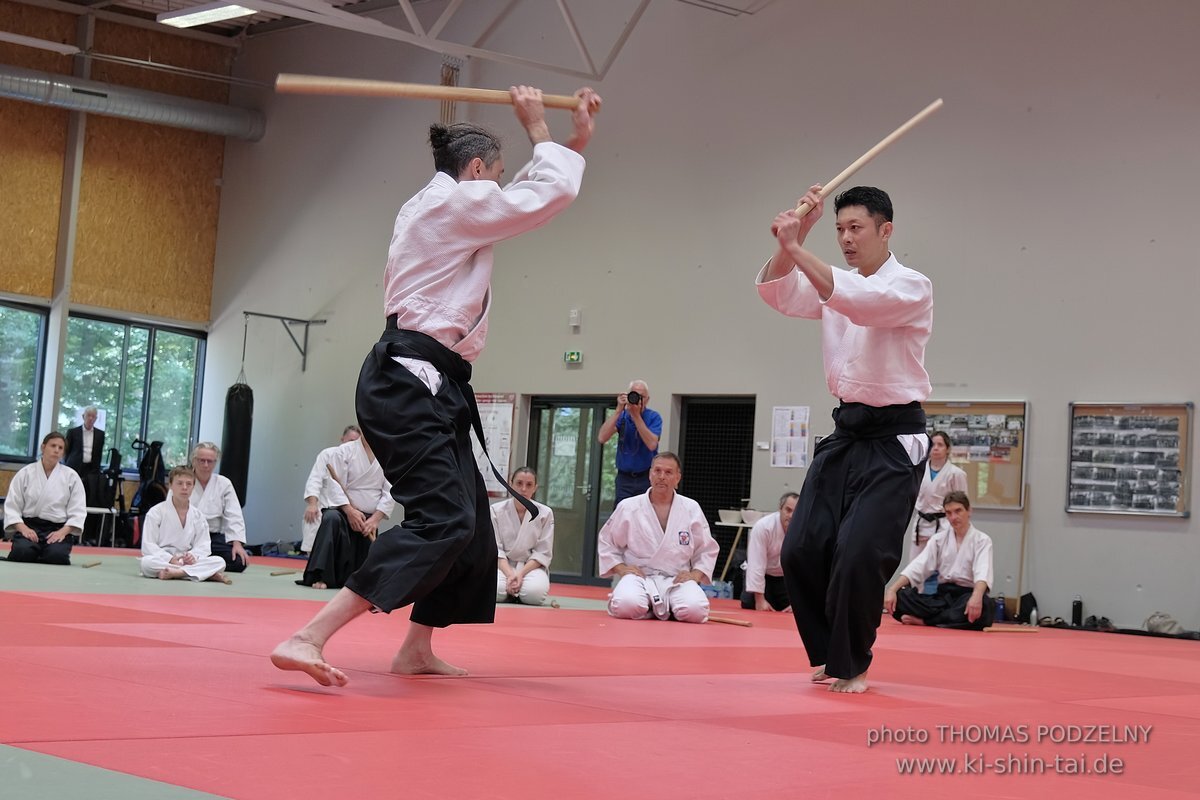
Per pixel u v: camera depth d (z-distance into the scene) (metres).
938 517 11.39
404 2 14.03
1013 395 12.52
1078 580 12.00
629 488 11.98
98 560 11.39
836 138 13.90
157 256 19.59
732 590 13.60
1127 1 12.27
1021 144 12.73
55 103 17.89
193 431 20.03
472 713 2.85
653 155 15.28
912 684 4.50
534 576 9.62
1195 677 6.03
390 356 3.40
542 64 14.94
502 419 16.17
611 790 2.03
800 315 4.29
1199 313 11.69
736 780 2.21
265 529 18.84
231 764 2.03
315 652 3.07
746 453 14.43
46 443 10.74
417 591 3.18
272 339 19.17
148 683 2.99
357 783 1.94
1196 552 11.48
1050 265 12.46
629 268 15.32
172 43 19.75
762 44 14.55
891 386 4.00
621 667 4.48
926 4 13.42
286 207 19.30
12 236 18.31
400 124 18.00
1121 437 11.93
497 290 16.47
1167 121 12.00
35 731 2.22
